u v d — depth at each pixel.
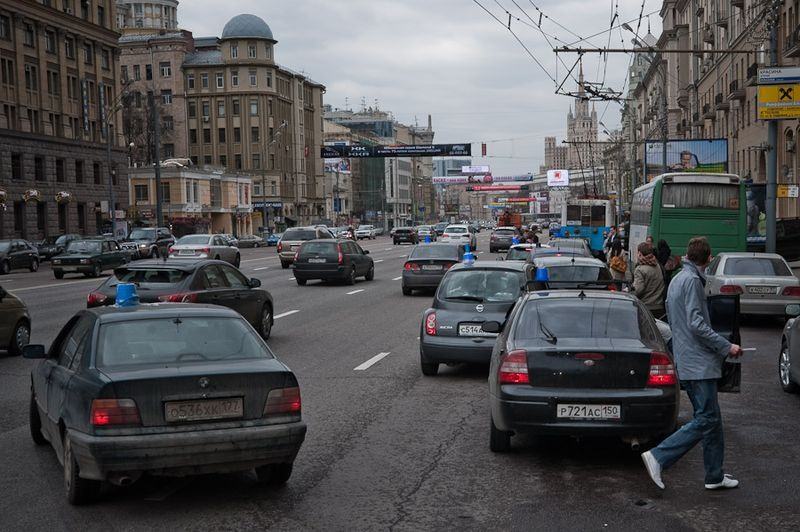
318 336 16.75
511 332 8.05
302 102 120.50
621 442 8.48
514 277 12.48
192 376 6.32
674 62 84.31
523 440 8.57
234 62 105.88
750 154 51.56
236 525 6.08
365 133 157.88
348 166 135.25
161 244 53.47
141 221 75.12
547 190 192.25
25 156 59.19
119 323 7.01
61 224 64.38
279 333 17.23
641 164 87.94
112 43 70.81
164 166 86.31
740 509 6.38
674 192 25.36
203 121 107.00
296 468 7.57
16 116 58.56
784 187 26.89
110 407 6.16
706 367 6.75
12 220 57.47
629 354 7.36
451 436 8.73
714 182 25.25
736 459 7.84
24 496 6.80
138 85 106.50
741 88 51.47
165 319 7.13
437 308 12.16
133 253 49.38
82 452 6.21
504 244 55.81
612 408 7.30
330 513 6.34
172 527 6.05
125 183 73.31
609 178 125.31
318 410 10.00
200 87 106.81
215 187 94.69
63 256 37.84
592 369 7.37
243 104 106.38
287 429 6.48
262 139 106.75
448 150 92.00
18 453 8.15
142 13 150.88
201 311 7.35
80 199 66.06
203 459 6.27
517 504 6.54
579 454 8.04
